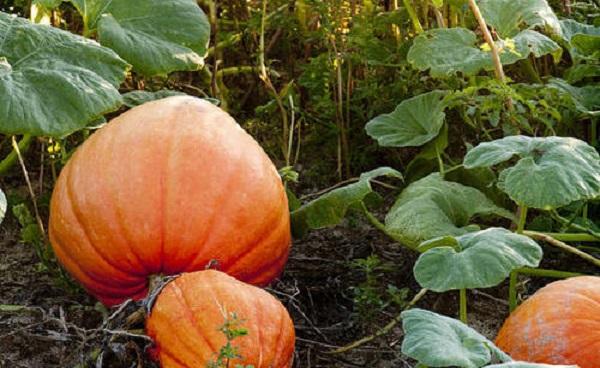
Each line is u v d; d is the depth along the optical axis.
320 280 3.14
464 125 3.54
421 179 3.13
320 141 3.64
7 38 2.87
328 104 3.50
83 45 2.90
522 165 2.70
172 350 2.49
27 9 3.53
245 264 2.73
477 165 2.74
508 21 3.32
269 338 2.48
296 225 2.98
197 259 2.69
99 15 3.10
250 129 3.62
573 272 3.14
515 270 2.84
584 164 2.70
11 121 2.71
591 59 3.41
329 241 3.30
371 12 3.65
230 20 3.88
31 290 3.07
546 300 2.57
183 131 2.73
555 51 3.29
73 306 2.99
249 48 3.83
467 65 3.19
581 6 3.71
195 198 2.68
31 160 3.53
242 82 3.88
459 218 3.06
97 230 2.69
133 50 3.01
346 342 2.92
